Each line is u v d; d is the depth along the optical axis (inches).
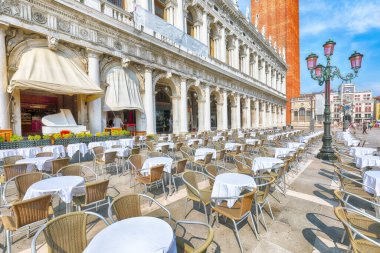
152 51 608.4
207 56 847.7
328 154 381.4
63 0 405.4
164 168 218.2
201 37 856.3
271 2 2149.4
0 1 338.6
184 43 709.3
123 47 526.6
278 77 1866.4
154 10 647.1
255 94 1333.7
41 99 526.3
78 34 437.4
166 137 564.7
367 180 173.3
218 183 156.0
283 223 156.2
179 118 729.6
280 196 209.0
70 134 386.3
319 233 142.6
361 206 184.5
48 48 406.9
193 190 155.4
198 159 293.7
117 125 587.2
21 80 338.0
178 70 706.8
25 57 374.6
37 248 125.5
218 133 727.1
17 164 201.0
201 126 847.1
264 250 124.8
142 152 433.1
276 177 206.2
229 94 1037.2
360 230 119.0
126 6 586.6
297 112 2214.6
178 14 724.7
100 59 491.2
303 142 437.4
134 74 573.0
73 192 149.6
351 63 341.1
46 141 350.6
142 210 176.7
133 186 235.8
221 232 144.0
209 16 896.9
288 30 2084.2
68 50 432.5
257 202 149.2
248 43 1236.5
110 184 242.4
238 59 1126.4
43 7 387.5
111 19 487.2
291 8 2100.1
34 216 117.1
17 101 380.5
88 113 477.1
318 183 250.4
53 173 218.4
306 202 194.1
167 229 90.4
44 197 119.3
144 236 84.7
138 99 562.3
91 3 466.0
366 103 3526.1
